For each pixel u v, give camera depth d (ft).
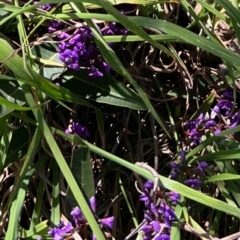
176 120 1.31
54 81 1.17
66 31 1.13
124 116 1.28
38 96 1.10
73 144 1.09
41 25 1.18
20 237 1.13
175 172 1.14
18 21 1.10
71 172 1.04
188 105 1.27
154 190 1.02
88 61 1.15
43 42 1.12
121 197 1.23
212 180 1.13
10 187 1.20
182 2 1.16
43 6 1.15
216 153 1.12
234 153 1.10
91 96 1.17
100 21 1.15
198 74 1.31
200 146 1.13
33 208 1.24
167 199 1.10
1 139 1.13
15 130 1.18
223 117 1.22
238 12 1.06
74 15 1.06
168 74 1.33
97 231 0.98
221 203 1.04
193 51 1.32
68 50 1.09
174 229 1.07
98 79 1.16
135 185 1.17
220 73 1.29
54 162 1.18
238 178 1.11
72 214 1.04
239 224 1.27
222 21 1.31
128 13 1.26
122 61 1.28
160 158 1.30
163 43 1.29
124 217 1.26
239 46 1.30
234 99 1.16
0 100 0.97
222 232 1.28
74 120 1.25
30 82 1.02
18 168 1.17
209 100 1.24
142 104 1.15
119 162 1.06
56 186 1.16
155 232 1.08
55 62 1.12
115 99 1.16
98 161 1.25
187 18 1.33
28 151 1.07
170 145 1.29
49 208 1.23
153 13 1.27
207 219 1.24
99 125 1.21
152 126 1.27
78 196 1.00
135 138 1.31
